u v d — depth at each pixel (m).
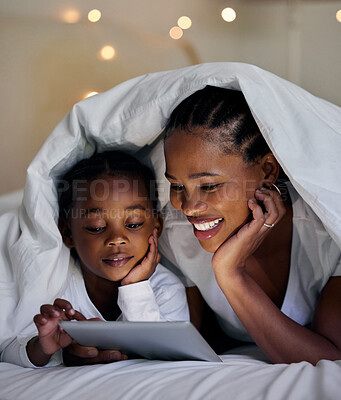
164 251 1.13
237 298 0.92
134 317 0.96
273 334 0.90
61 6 2.41
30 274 0.93
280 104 0.88
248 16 2.35
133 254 0.99
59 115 2.44
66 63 2.44
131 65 2.46
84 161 1.02
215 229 0.94
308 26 2.28
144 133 0.99
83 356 0.85
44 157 0.97
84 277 1.03
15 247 0.96
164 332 0.75
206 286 1.08
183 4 2.40
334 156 0.85
